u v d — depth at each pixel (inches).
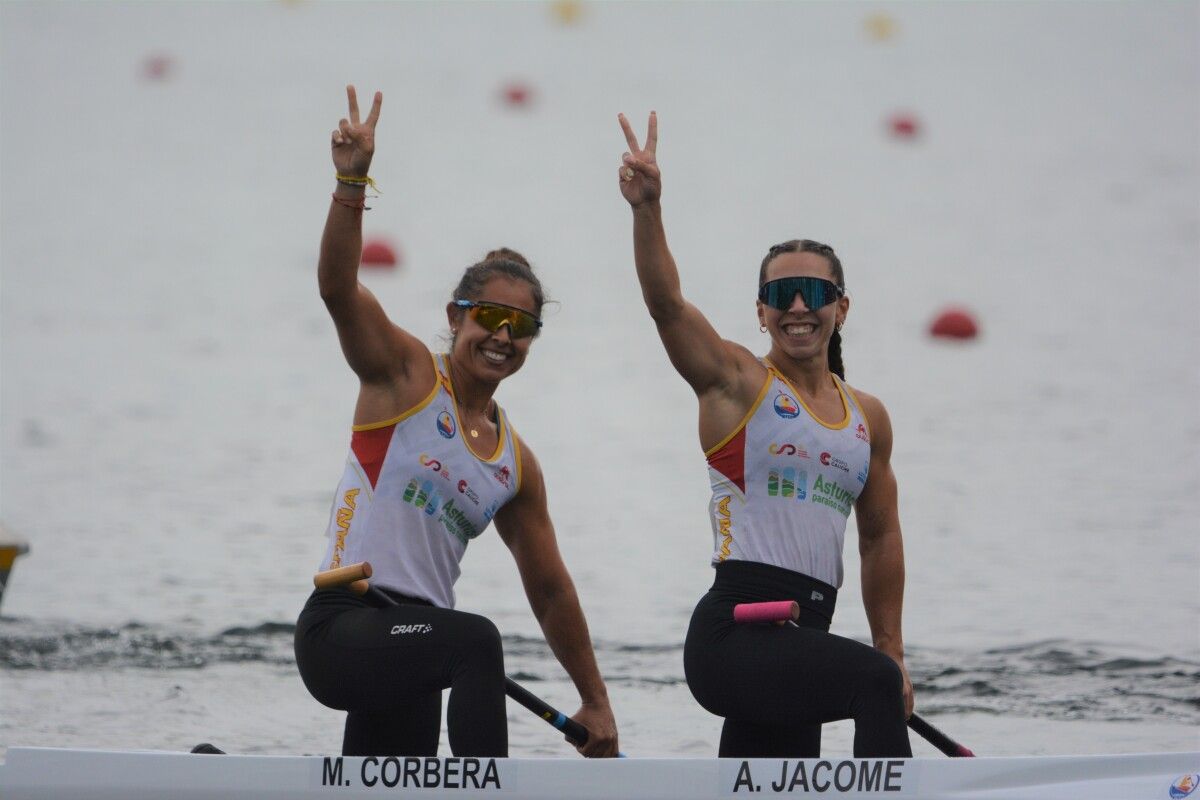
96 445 1796.3
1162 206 3321.9
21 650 1170.6
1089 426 1875.0
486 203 3435.0
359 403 762.8
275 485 1660.9
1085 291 2625.5
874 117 4439.0
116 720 1030.4
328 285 727.1
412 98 4643.2
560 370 2198.6
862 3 6274.6
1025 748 981.2
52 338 2311.8
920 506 1569.9
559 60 5231.3
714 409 766.5
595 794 705.0
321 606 748.0
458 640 714.8
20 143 3988.7
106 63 5032.0
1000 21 5905.5
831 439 766.5
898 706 712.4
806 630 730.2
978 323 2416.3
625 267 2869.1
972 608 1272.1
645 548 1465.3
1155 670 1135.0
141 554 1422.2
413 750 780.6
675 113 4485.7
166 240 3051.2
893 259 2898.6
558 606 815.7
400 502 750.5
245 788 725.3
